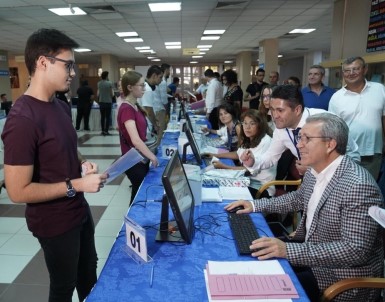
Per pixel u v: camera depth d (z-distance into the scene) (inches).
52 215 49.4
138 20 280.7
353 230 47.4
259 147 103.4
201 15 267.4
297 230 63.5
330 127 51.1
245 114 104.4
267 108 128.7
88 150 257.4
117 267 47.3
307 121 53.9
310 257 48.1
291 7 242.7
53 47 45.5
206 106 243.0
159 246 53.5
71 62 47.6
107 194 154.5
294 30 350.0
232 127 138.7
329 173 53.0
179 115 253.6
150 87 169.6
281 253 49.1
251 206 68.1
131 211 68.0
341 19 208.1
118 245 53.9
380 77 151.9
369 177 49.4
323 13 262.5
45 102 48.1
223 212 67.9
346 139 51.9
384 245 55.2
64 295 54.1
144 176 99.9
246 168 97.0
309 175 62.3
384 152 117.2
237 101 210.8
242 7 241.6
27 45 46.3
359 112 109.4
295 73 755.4
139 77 98.0
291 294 40.2
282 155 95.5
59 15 253.6
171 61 773.3
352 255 46.7
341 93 113.6
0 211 132.2
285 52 613.6
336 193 50.3
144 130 102.7
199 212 67.8
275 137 89.1
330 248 47.9
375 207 42.6
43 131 46.6
